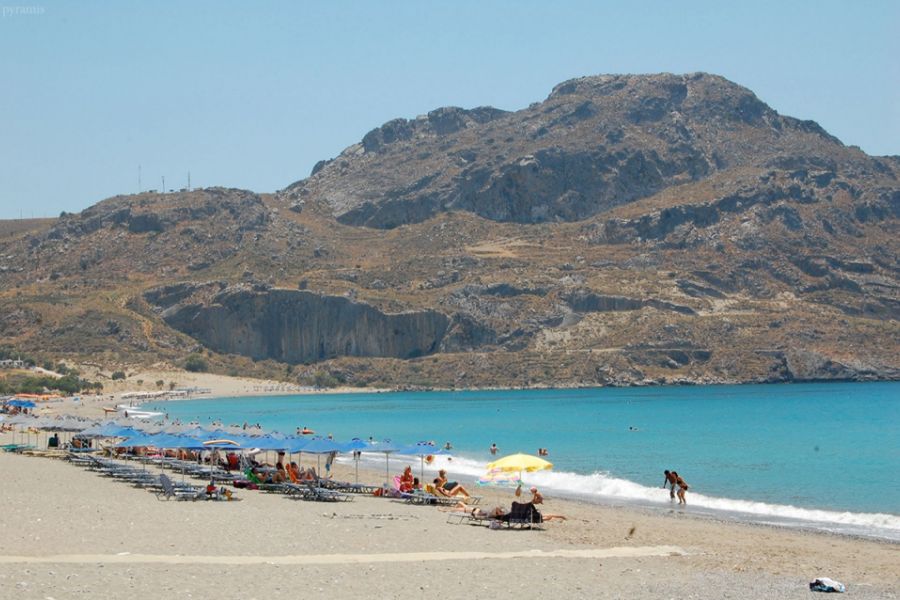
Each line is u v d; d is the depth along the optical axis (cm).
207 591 2619
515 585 2847
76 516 3941
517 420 16062
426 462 8400
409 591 2725
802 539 4181
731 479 7038
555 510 5184
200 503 4675
